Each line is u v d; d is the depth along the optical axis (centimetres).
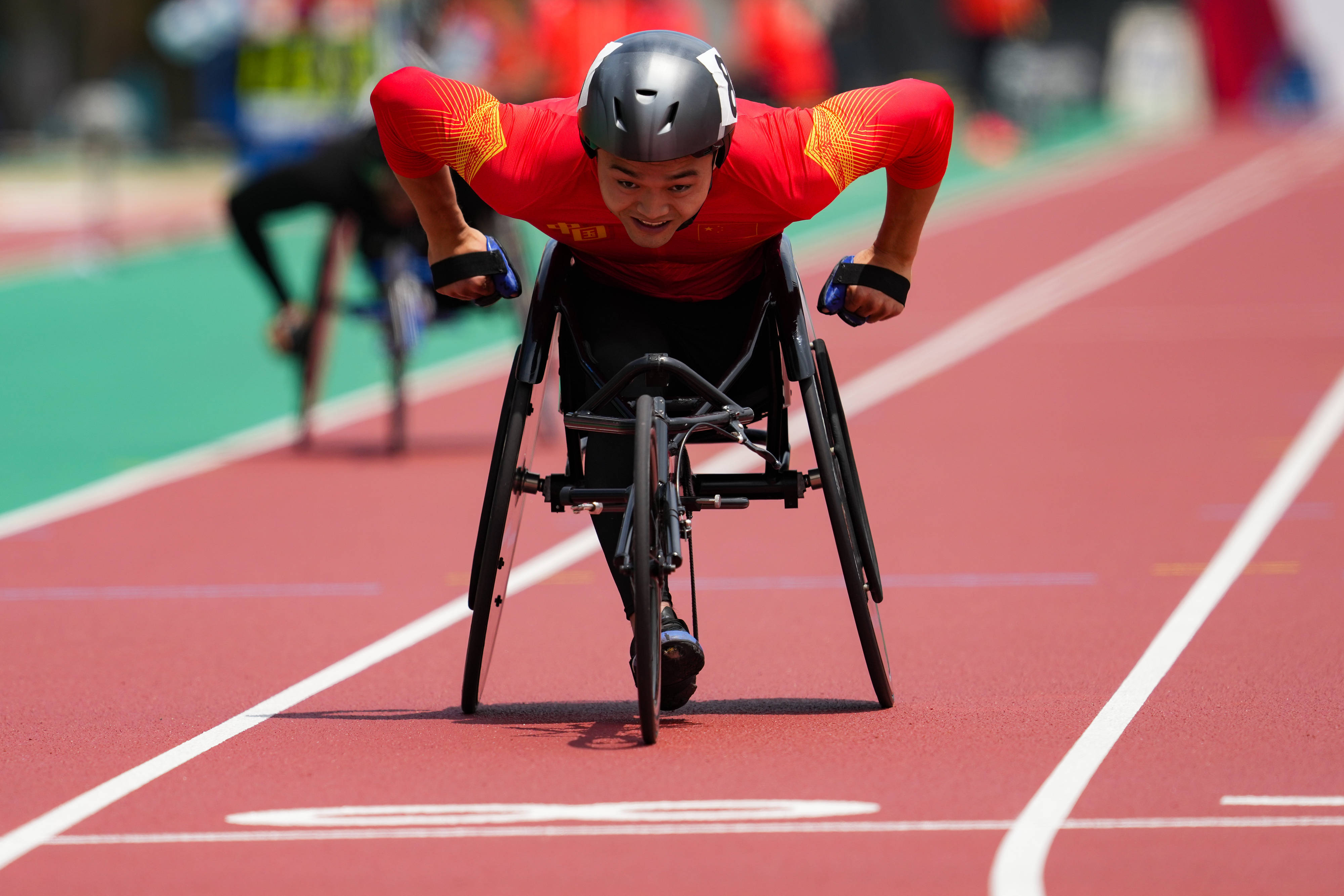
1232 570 2648
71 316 6200
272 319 6059
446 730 1847
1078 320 5872
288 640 2327
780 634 2322
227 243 8175
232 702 1998
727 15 10694
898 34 13112
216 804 1578
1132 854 1393
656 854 1409
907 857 1392
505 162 1761
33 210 9569
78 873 1390
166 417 4406
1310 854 1387
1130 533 2944
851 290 1892
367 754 1747
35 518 3228
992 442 3875
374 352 5525
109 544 2997
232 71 8562
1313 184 9769
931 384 4722
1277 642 2197
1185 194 9606
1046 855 1393
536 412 1905
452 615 2467
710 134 1688
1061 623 2336
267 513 3250
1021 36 12975
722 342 1923
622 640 2306
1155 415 4172
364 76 6009
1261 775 1611
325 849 1439
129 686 2086
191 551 2931
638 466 1725
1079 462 3625
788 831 1462
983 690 1995
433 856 1414
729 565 2792
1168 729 1788
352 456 3862
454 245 1869
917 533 2983
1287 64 15988
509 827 1487
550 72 6956
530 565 2811
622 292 1908
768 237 1825
